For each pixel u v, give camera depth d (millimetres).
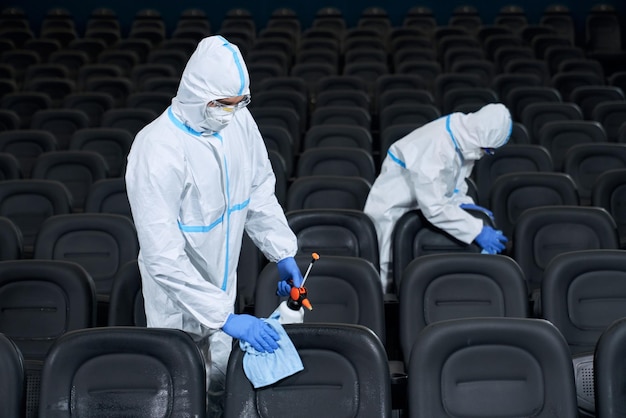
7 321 3607
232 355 2893
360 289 3604
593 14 12734
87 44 11539
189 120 2910
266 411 2863
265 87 8734
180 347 2842
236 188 3139
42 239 4352
